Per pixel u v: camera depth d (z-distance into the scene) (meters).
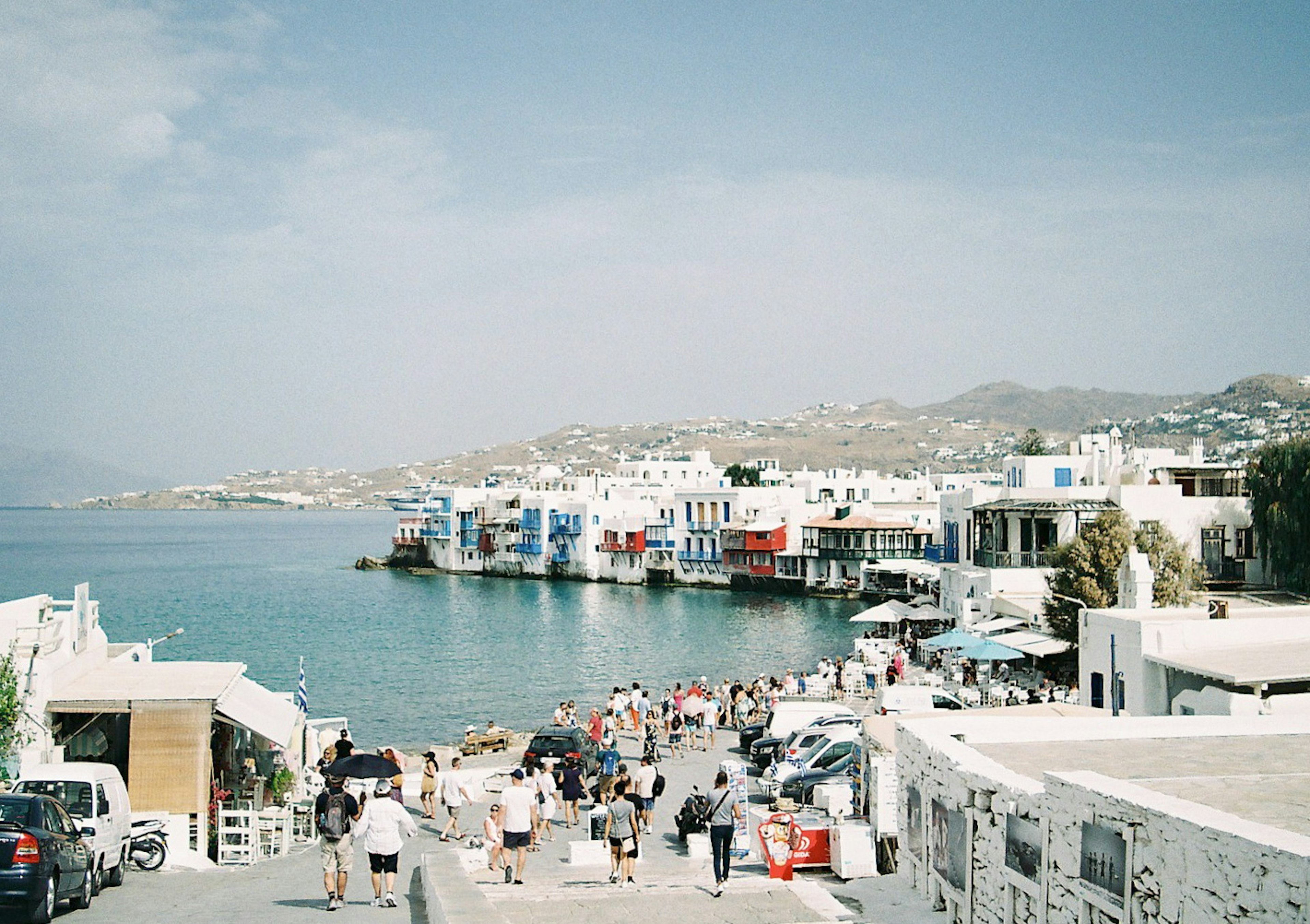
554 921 14.77
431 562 196.75
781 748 32.34
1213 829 8.12
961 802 13.55
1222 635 27.34
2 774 21.72
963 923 13.39
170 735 24.84
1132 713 27.81
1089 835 10.05
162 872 21.56
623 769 22.84
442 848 24.89
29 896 14.54
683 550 150.25
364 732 56.78
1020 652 47.53
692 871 21.00
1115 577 49.72
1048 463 71.44
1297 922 7.18
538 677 76.12
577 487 189.62
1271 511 54.91
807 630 103.50
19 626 23.91
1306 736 16.11
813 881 18.44
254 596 146.25
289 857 24.64
